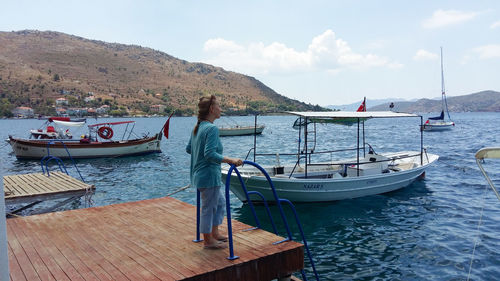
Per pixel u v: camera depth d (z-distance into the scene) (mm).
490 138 44750
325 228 10258
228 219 3797
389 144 38125
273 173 13680
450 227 10141
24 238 4676
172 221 5309
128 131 75312
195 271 3500
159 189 15992
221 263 3684
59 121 30281
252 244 4242
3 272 2287
